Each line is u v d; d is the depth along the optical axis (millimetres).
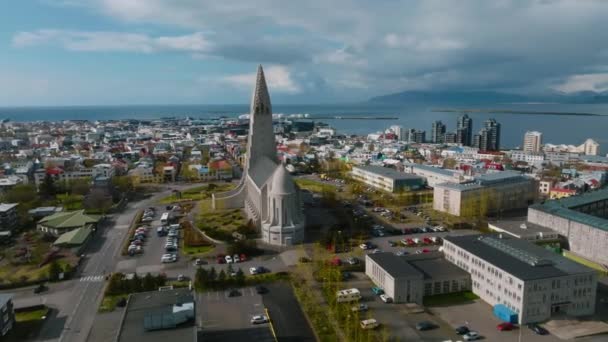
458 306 134625
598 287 147750
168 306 106375
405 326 121188
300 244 190125
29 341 113438
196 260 172000
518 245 150500
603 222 177250
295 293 141875
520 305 121750
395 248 185875
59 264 162625
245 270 161000
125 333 96125
